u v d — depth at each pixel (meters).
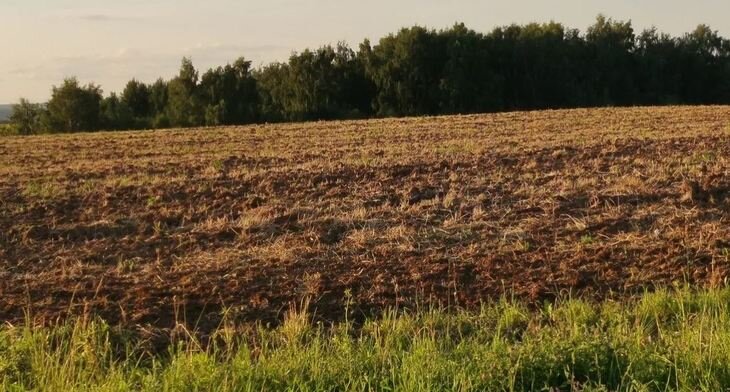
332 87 54.59
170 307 7.04
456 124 27.47
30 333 5.97
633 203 11.02
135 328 6.51
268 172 15.12
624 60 58.28
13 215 11.84
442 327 6.26
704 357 5.02
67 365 5.27
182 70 54.28
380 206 11.58
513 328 6.22
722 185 11.51
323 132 26.50
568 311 6.38
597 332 5.57
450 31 55.78
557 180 12.79
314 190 13.05
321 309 6.99
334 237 9.84
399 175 14.41
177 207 12.12
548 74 55.56
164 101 58.25
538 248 8.75
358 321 6.76
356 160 16.83
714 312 6.23
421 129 25.84
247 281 7.81
